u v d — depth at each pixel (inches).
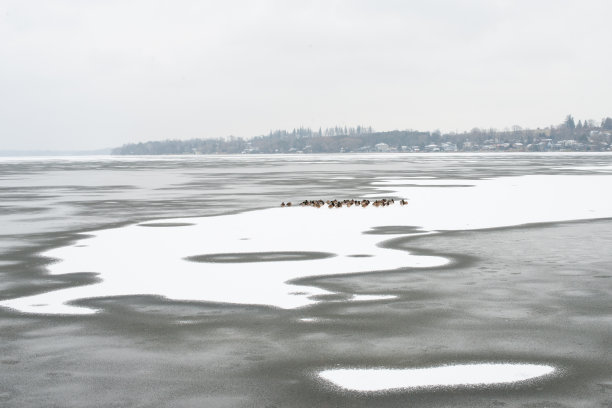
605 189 1782.7
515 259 693.9
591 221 1049.5
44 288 557.6
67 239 861.8
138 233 920.9
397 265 661.3
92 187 2060.8
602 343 392.5
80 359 367.2
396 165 4436.5
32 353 378.6
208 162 6269.7
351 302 502.0
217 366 354.6
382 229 960.9
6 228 983.6
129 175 3036.4
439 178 2466.8
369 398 309.9
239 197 1598.2
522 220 1066.1
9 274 620.7
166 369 350.3
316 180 2431.1
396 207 1304.1
